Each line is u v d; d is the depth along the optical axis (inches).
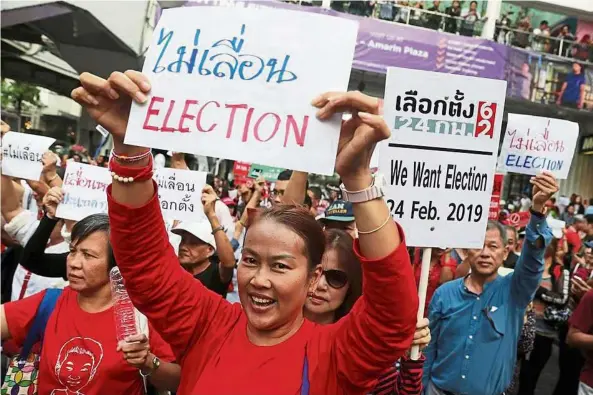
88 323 86.7
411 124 86.2
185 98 58.4
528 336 151.1
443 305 129.6
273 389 56.6
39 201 165.0
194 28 60.3
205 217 166.1
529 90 508.4
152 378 82.6
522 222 285.9
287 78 56.5
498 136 89.9
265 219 59.6
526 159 145.8
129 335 75.7
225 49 58.9
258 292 58.1
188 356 64.1
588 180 684.1
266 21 58.4
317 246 60.2
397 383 87.7
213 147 56.7
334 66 55.9
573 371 199.3
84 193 147.4
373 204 53.2
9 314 89.8
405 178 86.6
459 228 89.4
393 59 466.6
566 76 516.7
